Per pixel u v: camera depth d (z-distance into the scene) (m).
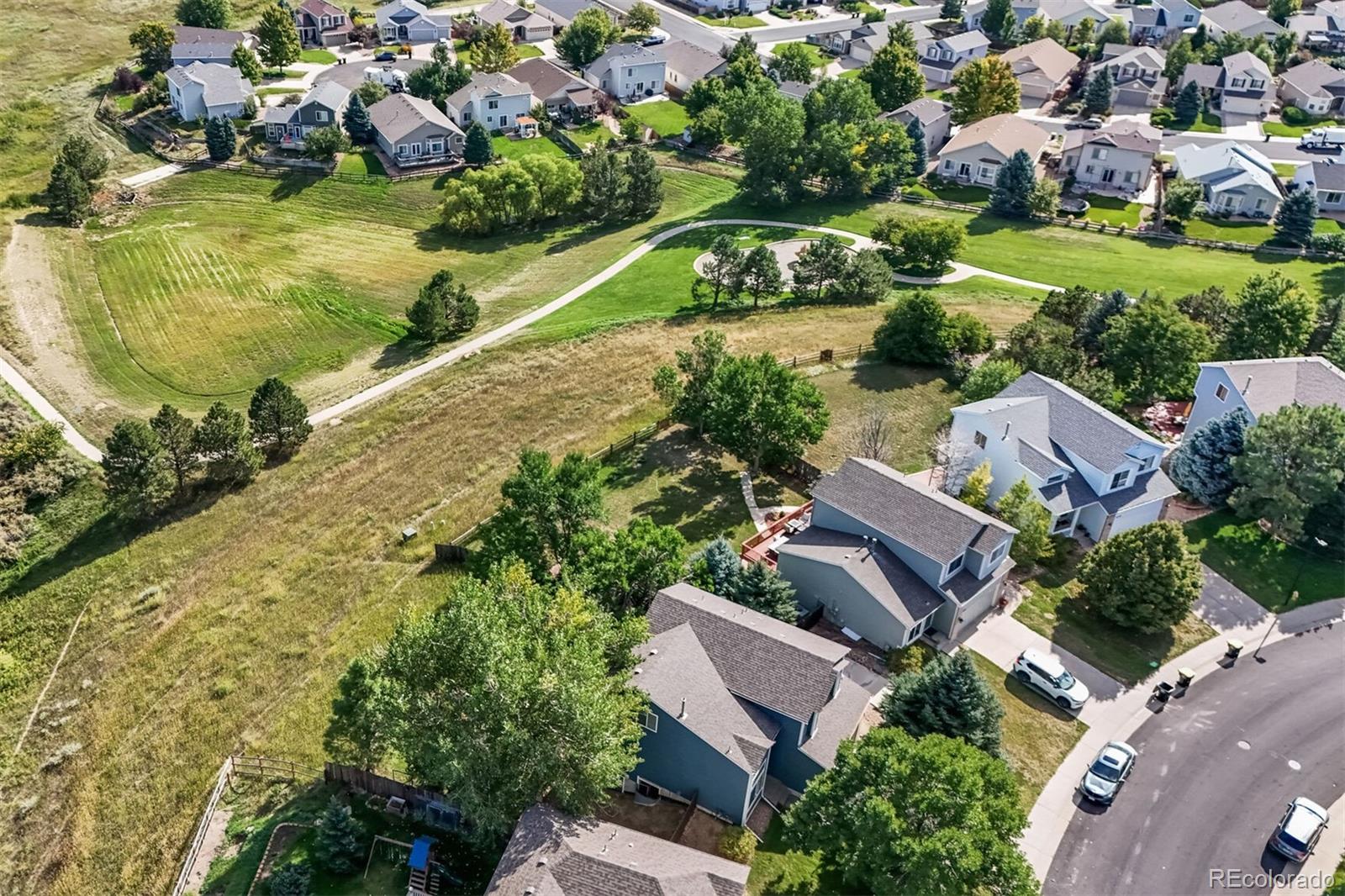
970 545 48.47
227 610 54.72
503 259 100.06
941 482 59.81
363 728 40.94
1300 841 37.72
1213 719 44.41
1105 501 55.50
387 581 56.12
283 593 55.72
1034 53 147.75
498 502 62.12
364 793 41.50
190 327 85.00
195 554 59.12
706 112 122.44
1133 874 37.59
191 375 78.50
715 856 35.47
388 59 142.88
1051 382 61.16
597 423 69.62
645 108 134.62
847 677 44.75
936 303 74.31
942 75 149.38
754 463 62.69
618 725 37.50
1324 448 53.62
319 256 98.62
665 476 63.06
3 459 65.50
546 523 51.84
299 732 46.56
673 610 44.25
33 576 58.75
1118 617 48.81
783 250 99.69
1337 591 52.22
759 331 81.38
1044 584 52.72
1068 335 71.25
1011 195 108.25
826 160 110.88
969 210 110.81
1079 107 138.88
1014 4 171.75
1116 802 40.41
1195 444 58.81
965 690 40.34
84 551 60.06
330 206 108.69
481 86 123.62
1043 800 40.44
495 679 36.03
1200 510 58.34
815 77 143.12
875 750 35.44
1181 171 114.19
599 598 47.38
